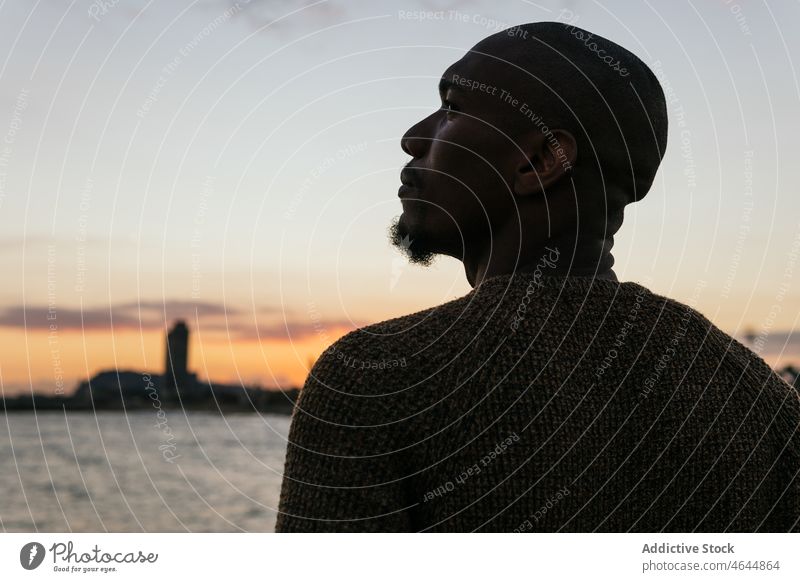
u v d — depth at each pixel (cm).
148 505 1351
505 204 107
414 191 112
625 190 109
